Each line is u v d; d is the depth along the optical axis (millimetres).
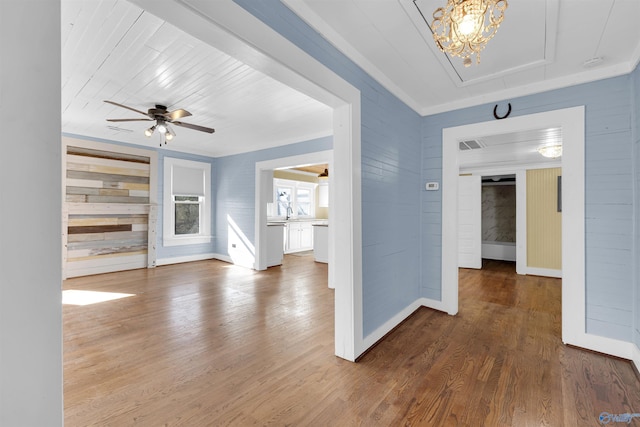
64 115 4074
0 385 699
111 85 3094
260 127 4707
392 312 3066
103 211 5395
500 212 7746
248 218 6285
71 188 5074
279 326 3084
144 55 2521
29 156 738
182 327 3037
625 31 2098
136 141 5648
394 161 3088
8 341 711
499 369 2285
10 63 710
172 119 3699
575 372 2248
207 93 3303
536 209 5762
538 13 1924
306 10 1921
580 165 2674
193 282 4922
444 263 3549
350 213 2393
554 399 1925
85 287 4531
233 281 5020
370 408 1830
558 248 5555
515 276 5660
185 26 1427
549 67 2619
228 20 1457
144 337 2795
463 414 1780
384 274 2918
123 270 5711
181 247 6566
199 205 6938
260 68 1825
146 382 2078
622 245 2490
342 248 2436
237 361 2373
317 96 2221
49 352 772
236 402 1877
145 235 6023
